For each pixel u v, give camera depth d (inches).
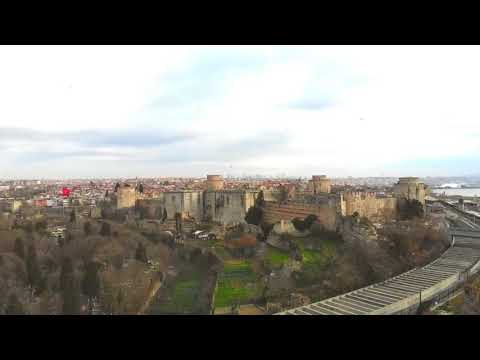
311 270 5049.2
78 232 6535.4
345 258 5221.5
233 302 4215.1
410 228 5969.5
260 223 7765.8
